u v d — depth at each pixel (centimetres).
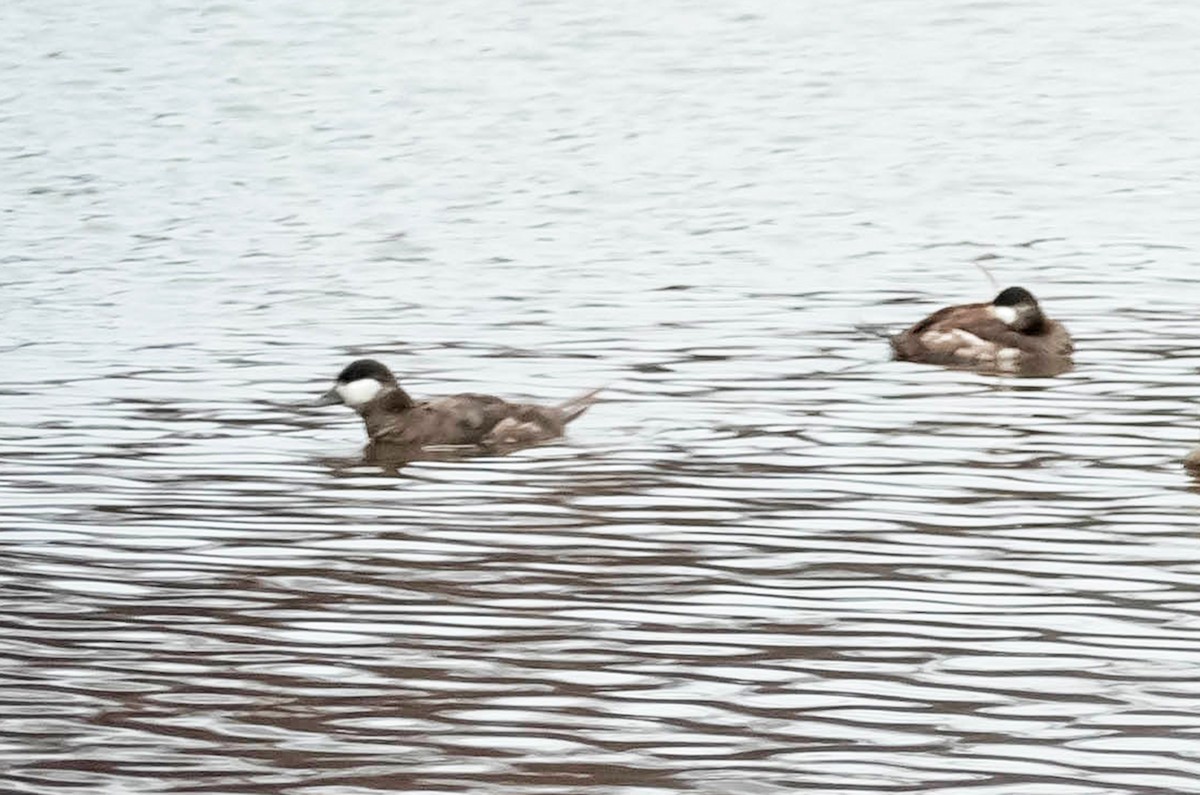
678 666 1474
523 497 1911
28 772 1300
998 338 2406
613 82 4903
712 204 3541
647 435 2119
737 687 1433
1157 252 3062
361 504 1897
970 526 1789
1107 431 2102
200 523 1842
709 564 1700
